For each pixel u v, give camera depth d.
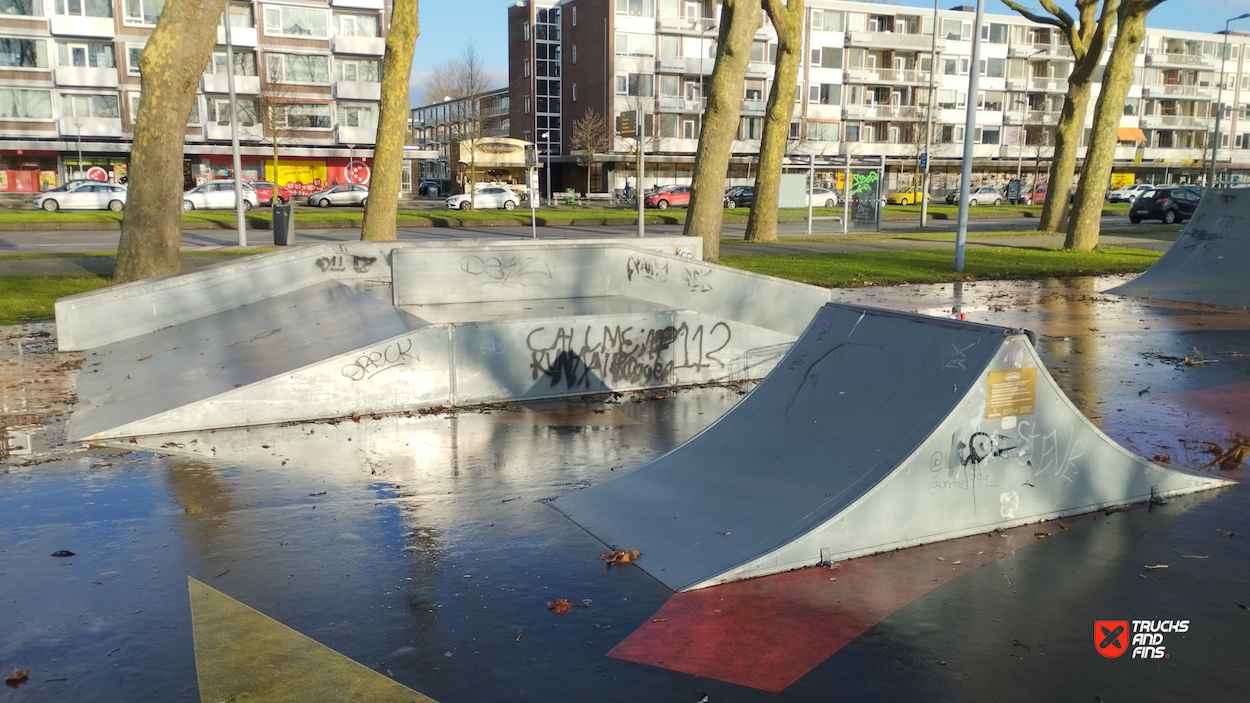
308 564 5.01
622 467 6.91
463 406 8.91
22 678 3.79
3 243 24.59
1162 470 6.07
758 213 27.92
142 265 15.34
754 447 6.12
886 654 4.02
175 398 8.20
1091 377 9.99
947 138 81.94
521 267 11.00
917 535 5.24
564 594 4.64
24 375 9.75
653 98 73.25
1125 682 3.79
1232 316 14.51
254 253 21.56
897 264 21.25
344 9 60.34
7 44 53.88
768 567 4.84
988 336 5.46
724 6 20.70
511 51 86.50
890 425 5.57
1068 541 5.32
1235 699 3.67
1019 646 4.09
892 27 79.69
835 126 78.88
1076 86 30.42
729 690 3.73
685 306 11.40
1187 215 39.03
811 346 6.69
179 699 3.66
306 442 7.52
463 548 5.25
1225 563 5.00
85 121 55.44
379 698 3.67
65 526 5.55
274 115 49.94
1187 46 89.44
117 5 55.66
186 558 5.08
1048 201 32.00
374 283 11.81
